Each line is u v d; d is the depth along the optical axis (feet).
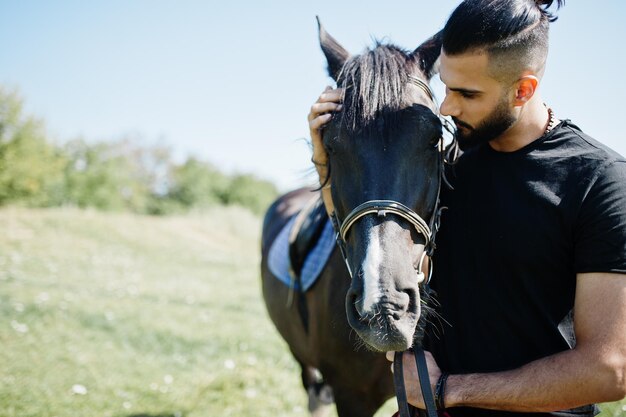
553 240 4.05
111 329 17.99
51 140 65.36
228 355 16.44
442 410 4.27
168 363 15.46
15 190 58.49
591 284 3.80
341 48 6.62
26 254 30.19
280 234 11.07
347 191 4.93
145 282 27.68
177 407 12.21
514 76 4.07
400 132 4.83
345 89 5.26
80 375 13.64
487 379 4.08
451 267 4.70
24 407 11.39
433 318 5.13
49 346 15.49
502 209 4.29
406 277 4.33
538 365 3.89
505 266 4.27
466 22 4.04
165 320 19.98
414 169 4.81
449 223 4.83
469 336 4.50
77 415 11.37
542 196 4.09
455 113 4.39
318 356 7.80
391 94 4.97
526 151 4.33
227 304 24.45
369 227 4.60
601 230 3.79
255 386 13.35
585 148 4.11
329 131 5.21
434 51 5.86
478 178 4.60
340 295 6.93
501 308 4.31
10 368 13.51
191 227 51.19
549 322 4.17
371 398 7.30
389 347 4.14
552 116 4.47
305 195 12.89
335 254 7.15
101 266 30.25
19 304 18.98
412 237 4.72
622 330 3.61
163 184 112.98
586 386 3.65
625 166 3.97
